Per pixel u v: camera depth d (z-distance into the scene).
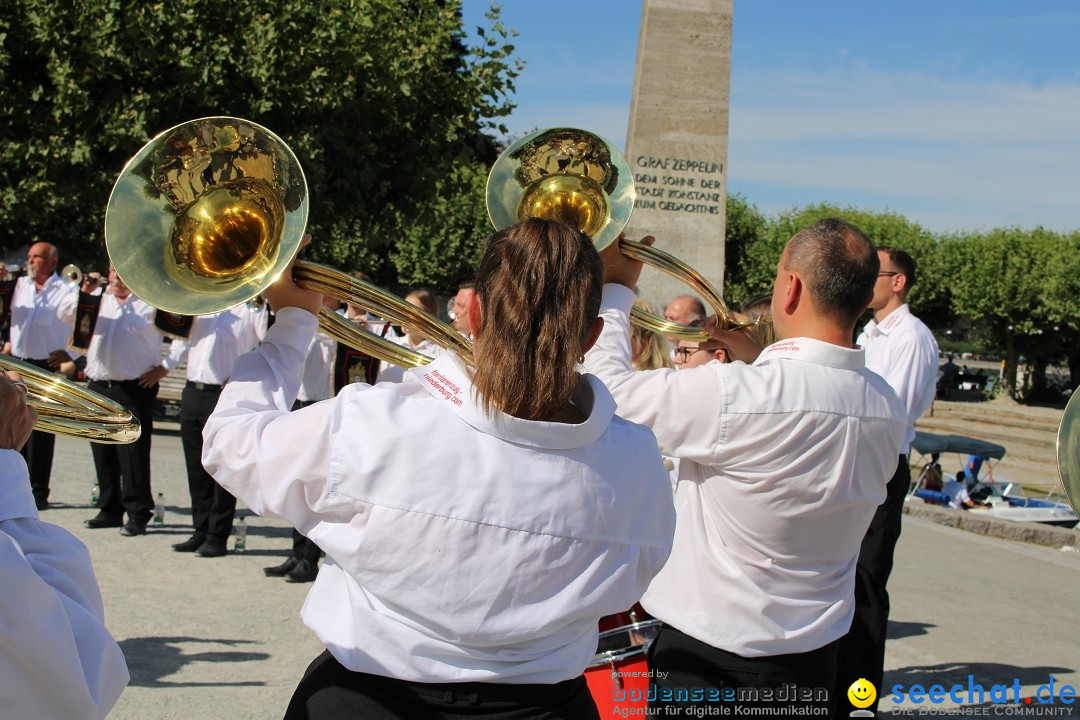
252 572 6.41
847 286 2.46
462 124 15.48
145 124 13.05
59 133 13.53
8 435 1.78
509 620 1.57
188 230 1.97
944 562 7.81
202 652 4.79
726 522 2.42
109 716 3.92
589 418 1.64
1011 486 12.28
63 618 1.64
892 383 4.66
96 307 7.23
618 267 2.90
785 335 2.57
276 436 1.63
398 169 15.47
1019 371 34.72
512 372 1.58
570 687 1.70
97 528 7.37
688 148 11.56
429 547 1.55
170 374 15.90
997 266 29.45
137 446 7.22
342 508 1.58
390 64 14.36
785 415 2.32
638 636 2.89
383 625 1.60
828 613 2.49
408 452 1.57
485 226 26.78
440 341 2.05
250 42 13.37
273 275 1.82
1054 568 7.84
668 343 4.22
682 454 2.38
